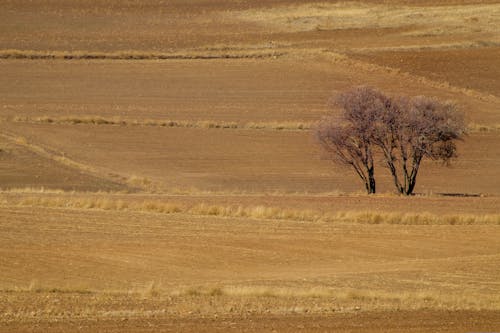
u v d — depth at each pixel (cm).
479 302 6581
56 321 5612
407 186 16650
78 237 9838
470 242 10156
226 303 6338
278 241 9962
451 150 16388
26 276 7738
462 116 16288
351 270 8338
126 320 5666
